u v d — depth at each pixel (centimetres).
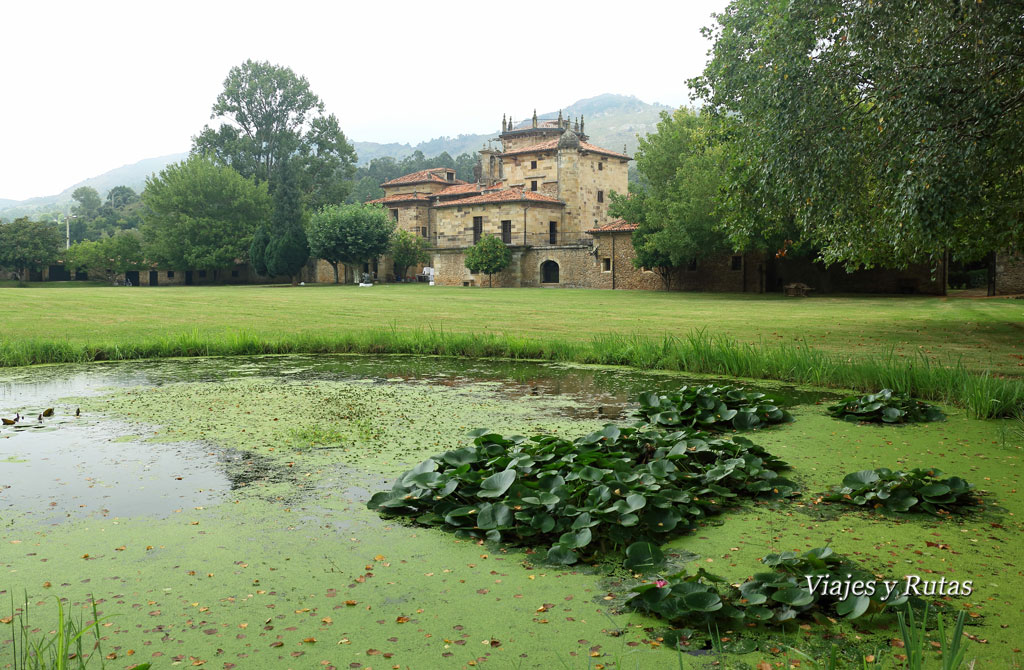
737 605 319
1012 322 1803
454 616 324
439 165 14912
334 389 1008
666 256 4150
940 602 327
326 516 470
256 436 709
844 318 2033
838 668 271
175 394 967
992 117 980
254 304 2755
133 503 499
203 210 6519
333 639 303
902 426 725
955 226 1301
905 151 1062
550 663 280
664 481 479
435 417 800
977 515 456
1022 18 973
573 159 5784
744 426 729
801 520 452
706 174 3634
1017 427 709
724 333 1630
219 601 342
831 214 1259
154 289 4538
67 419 801
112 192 14688
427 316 2212
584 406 866
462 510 445
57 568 385
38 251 7088
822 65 1177
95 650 294
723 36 1606
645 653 287
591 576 370
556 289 4709
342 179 7850
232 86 7150
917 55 1059
